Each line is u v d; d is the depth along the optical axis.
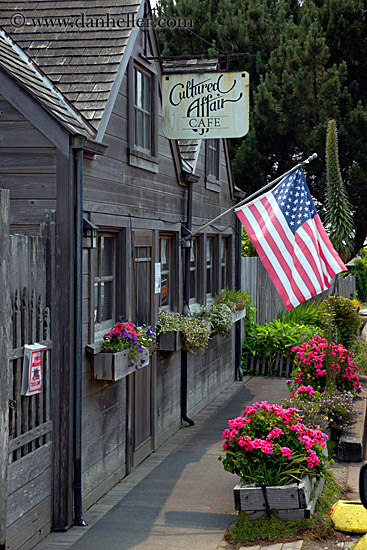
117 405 8.34
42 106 6.79
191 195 11.34
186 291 11.23
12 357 5.86
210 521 7.02
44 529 6.59
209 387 13.33
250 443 6.79
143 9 9.15
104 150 7.42
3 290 5.66
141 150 9.23
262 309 18.39
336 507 6.86
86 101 7.82
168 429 10.64
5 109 6.89
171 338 9.94
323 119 22.61
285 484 6.73
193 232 11.27
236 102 9.70
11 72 6.83
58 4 9.19
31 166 6.86
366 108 22.80
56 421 6.76
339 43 23.94
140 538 6.58
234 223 15.37
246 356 16.50
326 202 17.05
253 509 6.65
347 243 16.59
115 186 8.21
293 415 7.28
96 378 7.43
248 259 17.09
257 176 23.59
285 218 9.80
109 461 8.09
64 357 6.78
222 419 11.92
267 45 24.45
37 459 6.40
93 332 7.50
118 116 8.31
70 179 6.84
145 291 9.42
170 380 10.76
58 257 6.77
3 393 5.65
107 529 6.82
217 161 13.74
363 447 9.84
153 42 9.59
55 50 8.53
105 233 8.17
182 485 8.26
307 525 6.50
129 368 7.87
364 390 13.22
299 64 22.58
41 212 6.84
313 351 11.12
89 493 7.48
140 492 8.02
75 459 6.91
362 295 36.12
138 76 9.23
